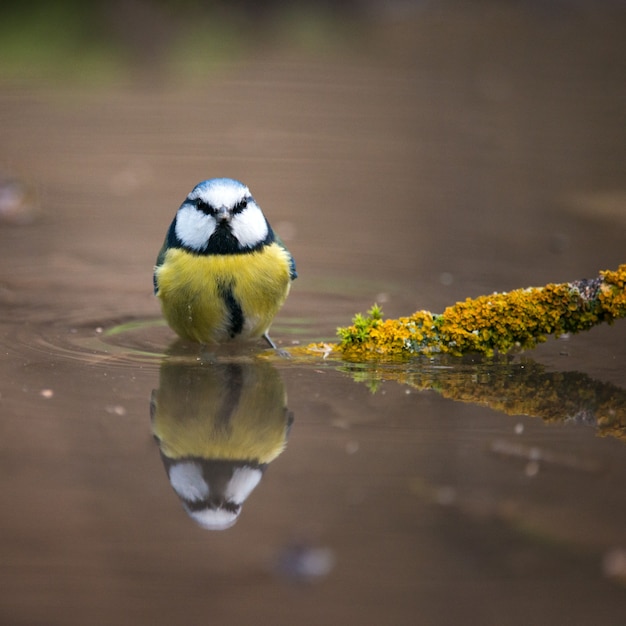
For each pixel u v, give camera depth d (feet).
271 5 102.42
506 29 104.88
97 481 24.73
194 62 88.02
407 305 41.65
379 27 103.65
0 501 23.48
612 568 20.89
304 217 54.24
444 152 67.82
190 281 33.63
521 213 55.06
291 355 35.37
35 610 19.29
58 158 64.03
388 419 29.14
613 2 109.19
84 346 36.22
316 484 24.79
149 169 62.34
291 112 75.66
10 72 84.43
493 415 29.68
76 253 48.34
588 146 68.69
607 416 29.60
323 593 20.16
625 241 49.90
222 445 27.07
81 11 87.71
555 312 33.96
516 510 23.22
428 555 21.50
